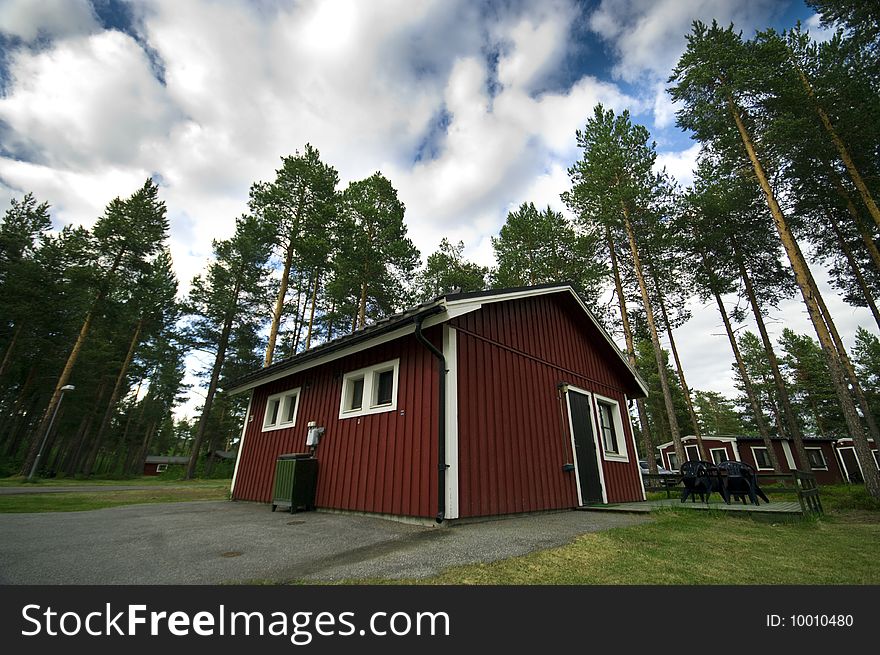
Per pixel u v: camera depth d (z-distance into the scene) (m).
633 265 18.61
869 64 12.80
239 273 26.39
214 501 9.48
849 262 17.72
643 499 10.38
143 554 3.78
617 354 10.89
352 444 6.95
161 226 26.41
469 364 6.36
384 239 21.11
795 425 16.78
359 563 3.42
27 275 25.14
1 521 5.65
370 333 6.46
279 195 17.80
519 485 6.53
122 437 39.38
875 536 4.76
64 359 29.00
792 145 13.51
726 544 4.24
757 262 18.53
